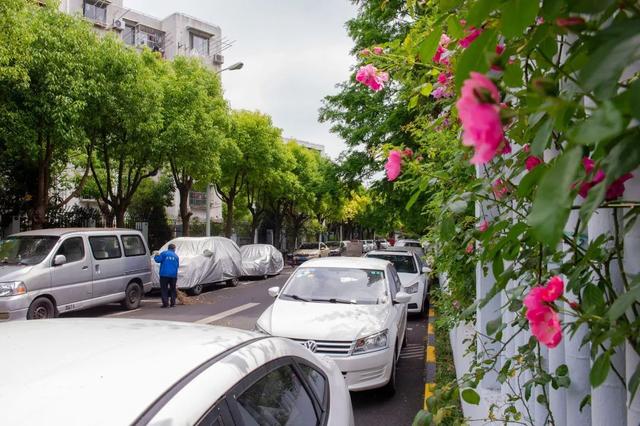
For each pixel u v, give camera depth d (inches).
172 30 1375.5
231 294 601.9
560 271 58.6
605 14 33.4
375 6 398.6
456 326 221.5
